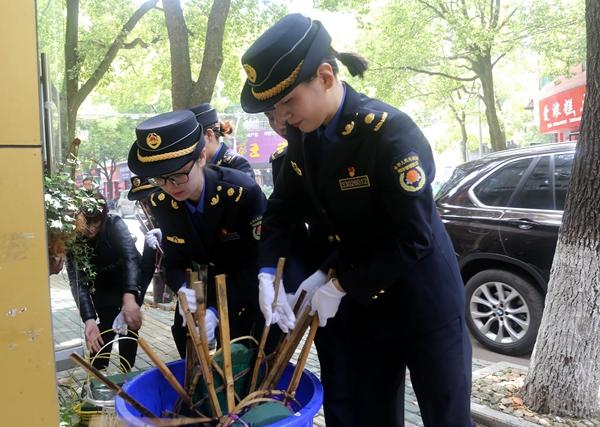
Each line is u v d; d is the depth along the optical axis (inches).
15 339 58.5
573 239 114.5
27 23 57.2
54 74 147.3
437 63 578.2
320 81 61.6
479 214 178.7
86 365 57.7
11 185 57.4
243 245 90.5
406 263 63.8
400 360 77.5
